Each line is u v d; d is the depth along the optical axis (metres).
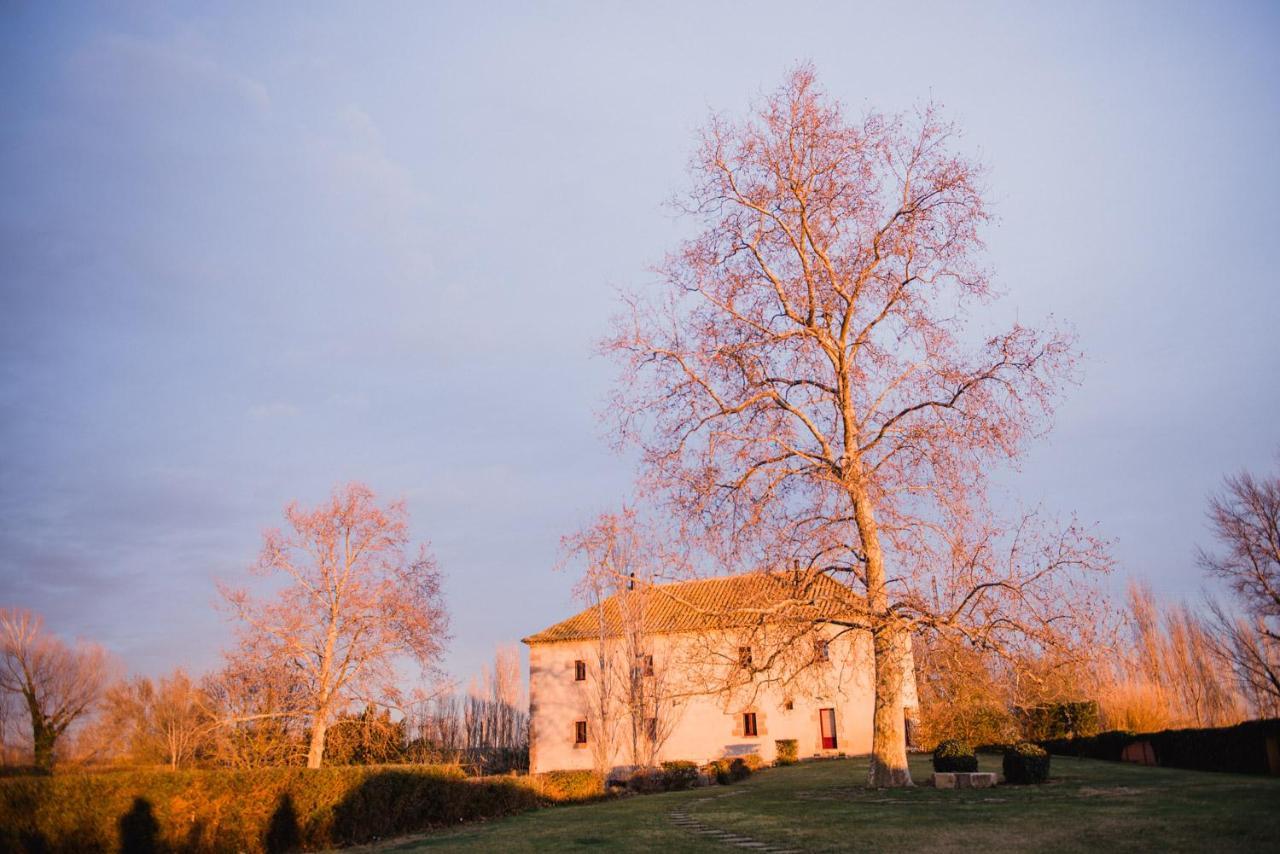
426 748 45.97
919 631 18.94
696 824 16.11
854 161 21.53
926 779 22.45
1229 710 44.78
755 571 20.25
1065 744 31.61
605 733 36.25
